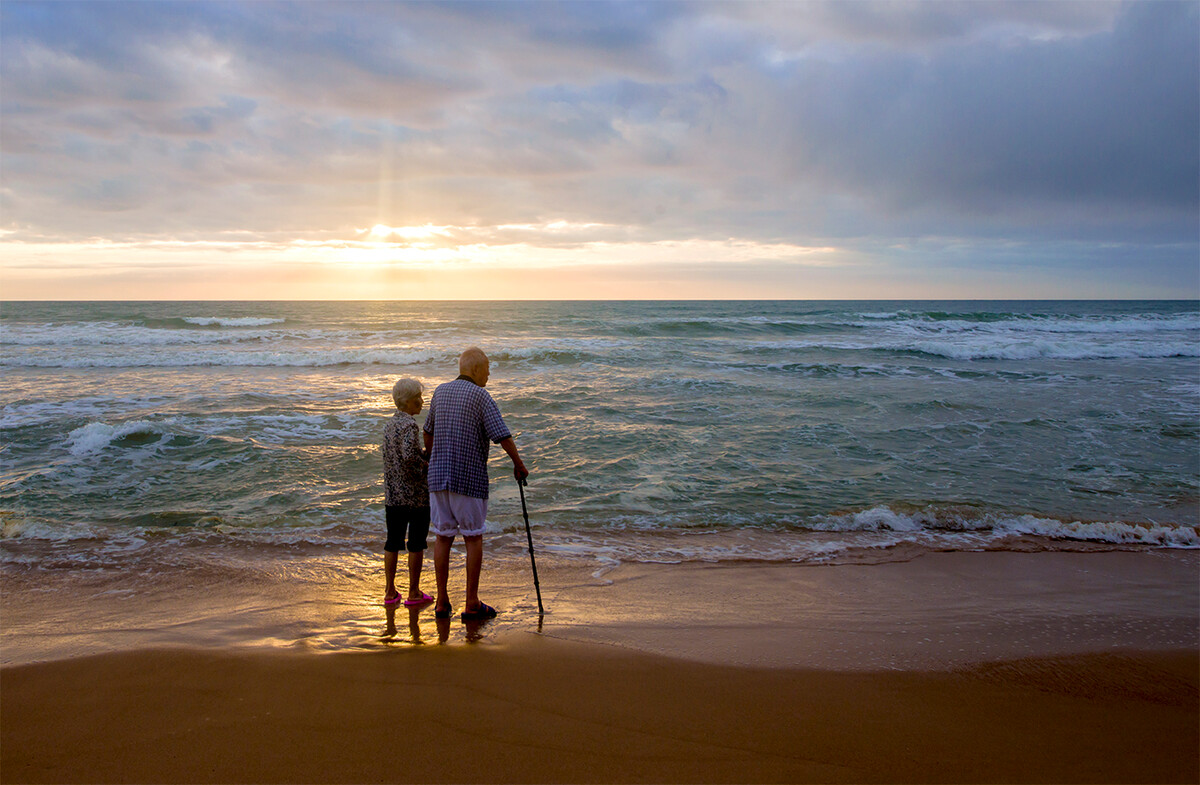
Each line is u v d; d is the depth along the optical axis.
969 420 10.73
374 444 8.97
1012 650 3.74
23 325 27.97
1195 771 2.60
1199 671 3.53
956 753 2.69
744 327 31.38
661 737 2.72
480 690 3.07
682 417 10.77
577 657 3.47
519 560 5.18
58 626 3.82
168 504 6.55
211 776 2.39
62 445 8.52
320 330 28.56
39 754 2.51
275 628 3.84
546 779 2.41
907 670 3.45
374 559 5.16
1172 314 46.69
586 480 7.48
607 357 19.22
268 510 6.40
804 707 3.03
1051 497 7.04
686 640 3.76
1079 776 2.55
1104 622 4.16
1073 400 12.66
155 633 3.72
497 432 3.91
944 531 6.06
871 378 15.86
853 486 7.36
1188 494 7.16
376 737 2.66
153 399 11.98
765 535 5.88
